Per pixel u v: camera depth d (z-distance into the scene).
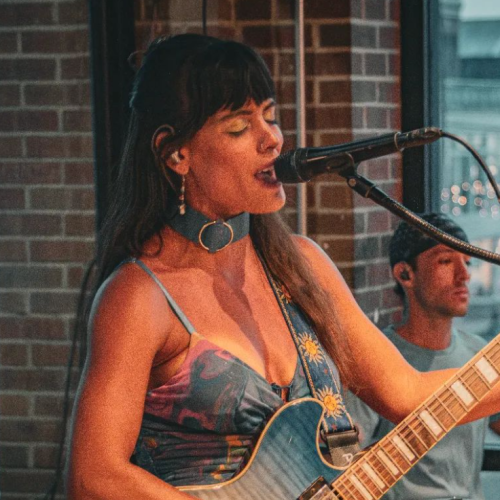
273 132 2.12
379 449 2.18
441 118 4.46
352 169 2.07
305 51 4.11
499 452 4.07
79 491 1.98
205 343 2.11
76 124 4.16
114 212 2.25
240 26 4.09
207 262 2.21
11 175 4.23
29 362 4.27
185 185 2.18
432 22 4.30
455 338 3.78
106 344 2.05
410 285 3.71
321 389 2.22
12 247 4.25
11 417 4.29
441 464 3.47
